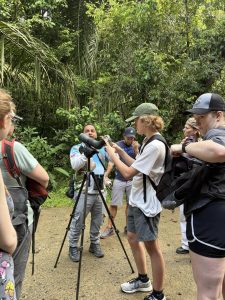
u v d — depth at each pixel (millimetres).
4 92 1559
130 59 6941
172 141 7211
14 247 1344
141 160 2502
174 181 1989
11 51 7008
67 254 3789
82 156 3459
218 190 1814
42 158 6973
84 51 8070
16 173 1902
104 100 7336
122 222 5004
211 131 1870
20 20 7633
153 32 7055
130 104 7324
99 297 2889
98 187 3254
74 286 3072
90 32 8094
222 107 1920
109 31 7367
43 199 2137
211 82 7164
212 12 7363
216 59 7008
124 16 7059
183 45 7203
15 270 1871
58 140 7688
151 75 6656
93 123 7051
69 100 7551
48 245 4055
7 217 1304
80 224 3578
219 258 1820
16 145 1946
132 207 2734
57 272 3342
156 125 2586
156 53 6688
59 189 6730
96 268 3443
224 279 2109
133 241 2873
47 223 4926
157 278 2684
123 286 2957
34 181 2074
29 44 6629
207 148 1762
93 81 7453
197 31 7164
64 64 7707
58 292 2967
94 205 3688
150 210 2580
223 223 1800
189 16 7176
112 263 3566
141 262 2910
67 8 8445
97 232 3732
